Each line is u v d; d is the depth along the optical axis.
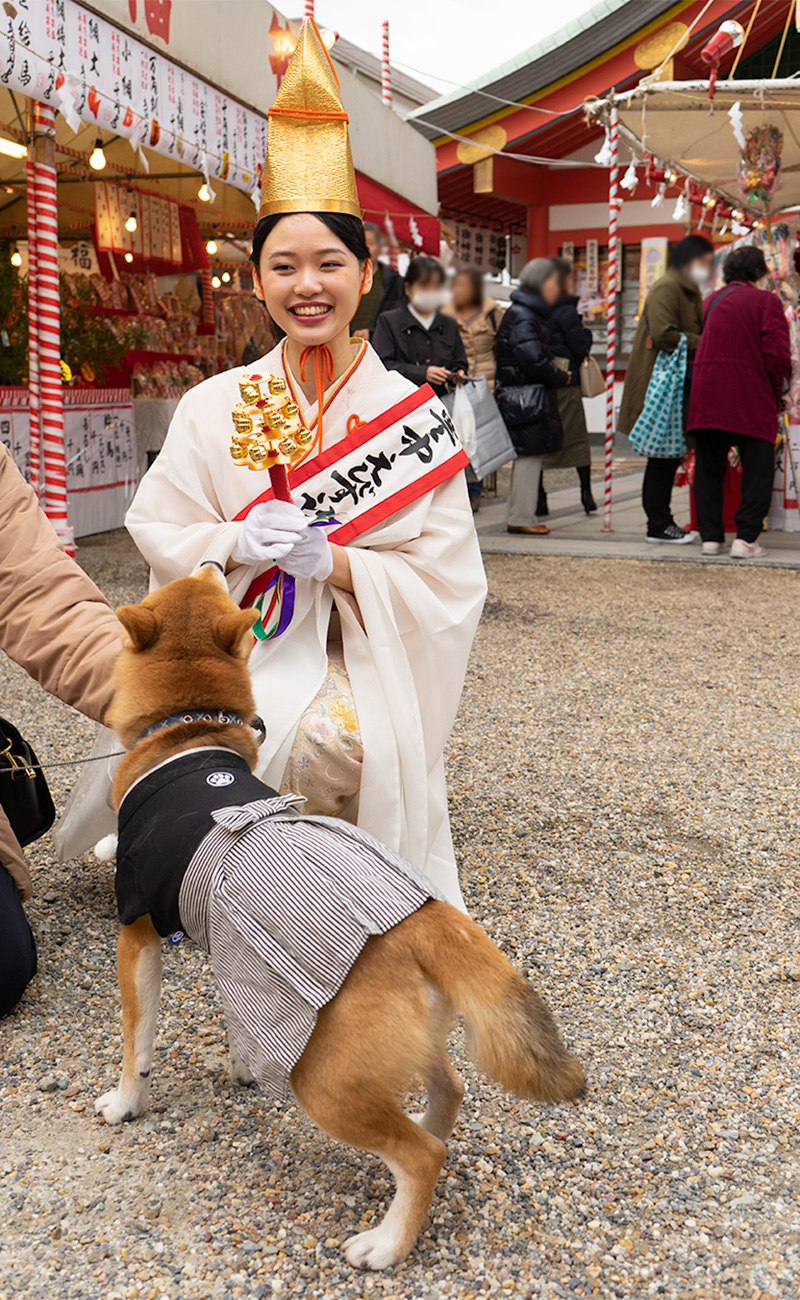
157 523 2.78
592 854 3.66
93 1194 2.07
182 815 2.00
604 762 4.54
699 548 9.22
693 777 4.38
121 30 6.48
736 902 3.34
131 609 2.25
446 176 16.62
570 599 7.51
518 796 4.16
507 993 1.75
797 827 3.91
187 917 1.95
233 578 2.72
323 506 2.76
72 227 12.55
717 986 2.87
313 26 2.68
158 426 10.80
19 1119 2.30
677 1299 1.84
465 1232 1.99
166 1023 2.66
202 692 2.25
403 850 2.71
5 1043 2.57
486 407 8.52
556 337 10.33
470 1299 1.83
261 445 2.53
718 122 9.80
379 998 1.77
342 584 2.70
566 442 10.62
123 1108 2.27
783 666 5.96
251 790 2.06
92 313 10.34
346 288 2.67
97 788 2.96
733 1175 2.16
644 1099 2.40
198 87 7.46
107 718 2.37
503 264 19.41
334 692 2.67
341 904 1.79
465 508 2.89
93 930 3.12
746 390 8.25
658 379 8.90
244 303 15.42
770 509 10.23
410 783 2.70
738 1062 2.54
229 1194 2.08
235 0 7.85
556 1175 2.15
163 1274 1.88
